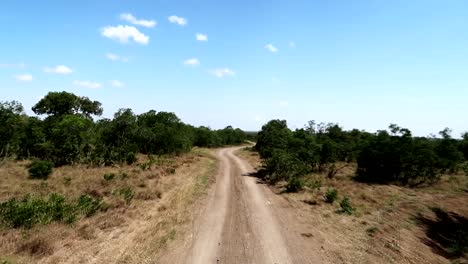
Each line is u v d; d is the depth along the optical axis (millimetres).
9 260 10719
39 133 37375
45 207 15508
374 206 22141
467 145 50375
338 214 19828
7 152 34688
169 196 22406
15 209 14625
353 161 46438
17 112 36438
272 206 21672
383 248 14523
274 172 32688
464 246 16125
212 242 14289
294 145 42031
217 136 94938
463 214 22438
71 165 33906
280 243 14586
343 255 13516
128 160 36812
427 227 18750
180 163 40719
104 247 12680
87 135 36906
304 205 22000
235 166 44688
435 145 38594
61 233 13484
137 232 14734
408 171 32531
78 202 17750
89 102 81062
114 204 18641
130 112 45719
